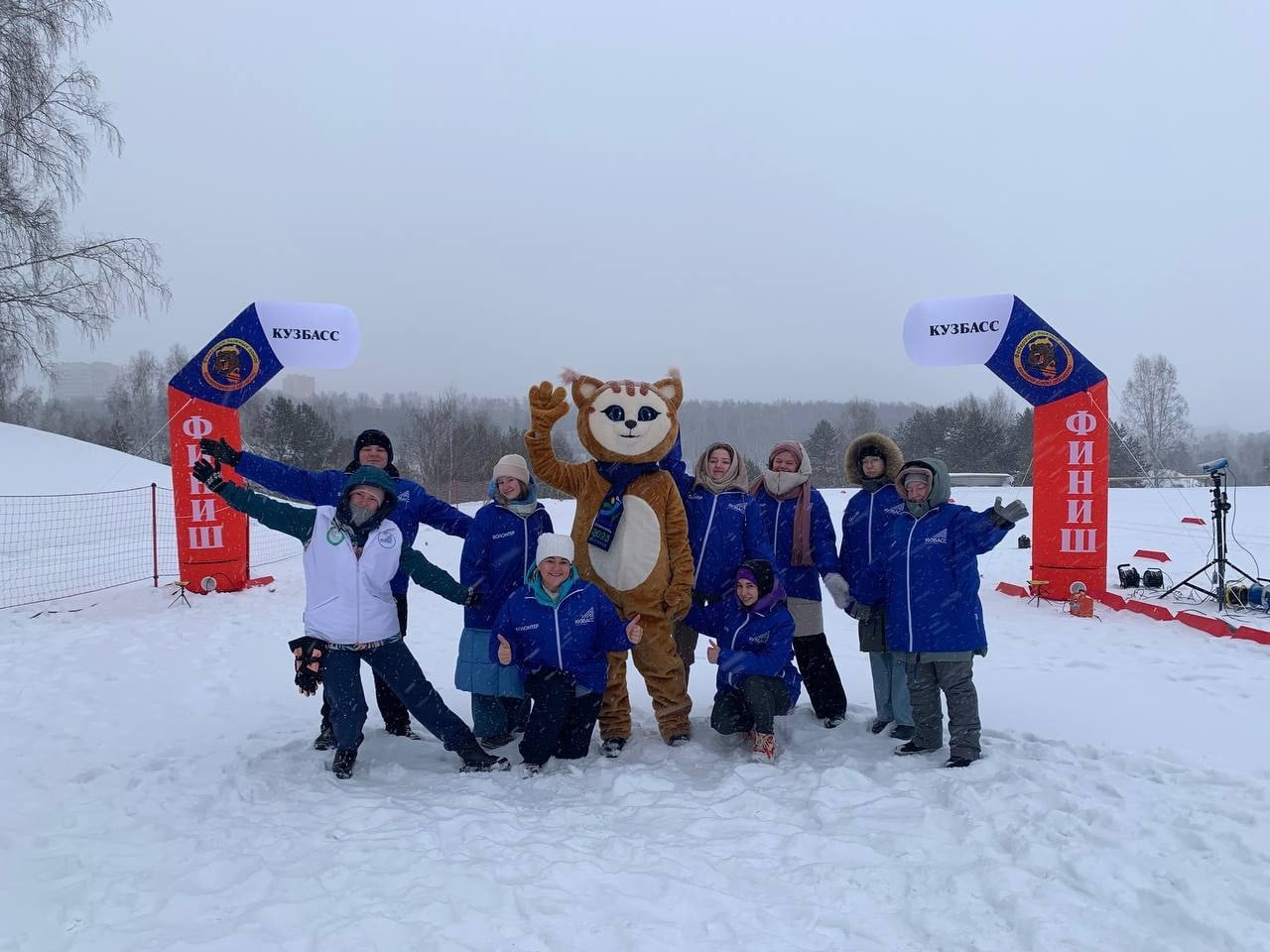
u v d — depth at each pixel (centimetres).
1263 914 264
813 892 298
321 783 416
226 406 1030
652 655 481
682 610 478
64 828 358
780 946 262
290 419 4794
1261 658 646
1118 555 1299
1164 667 626
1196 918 262
